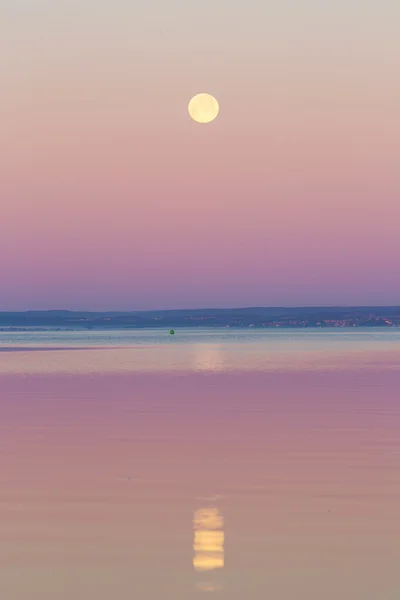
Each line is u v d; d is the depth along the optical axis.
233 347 191.38
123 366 108.38
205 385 74.94
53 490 28.08
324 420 47.97
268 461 33.97
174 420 48.44
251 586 17.41
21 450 37.38
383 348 176.62
